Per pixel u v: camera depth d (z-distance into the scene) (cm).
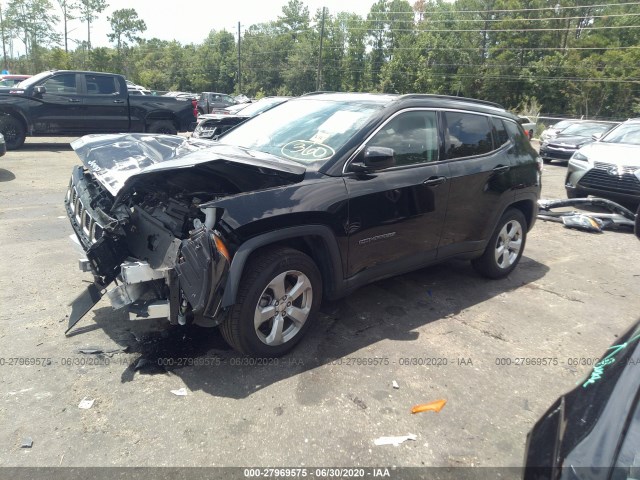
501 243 521
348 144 371
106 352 345
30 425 271
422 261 432
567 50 5619
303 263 340
